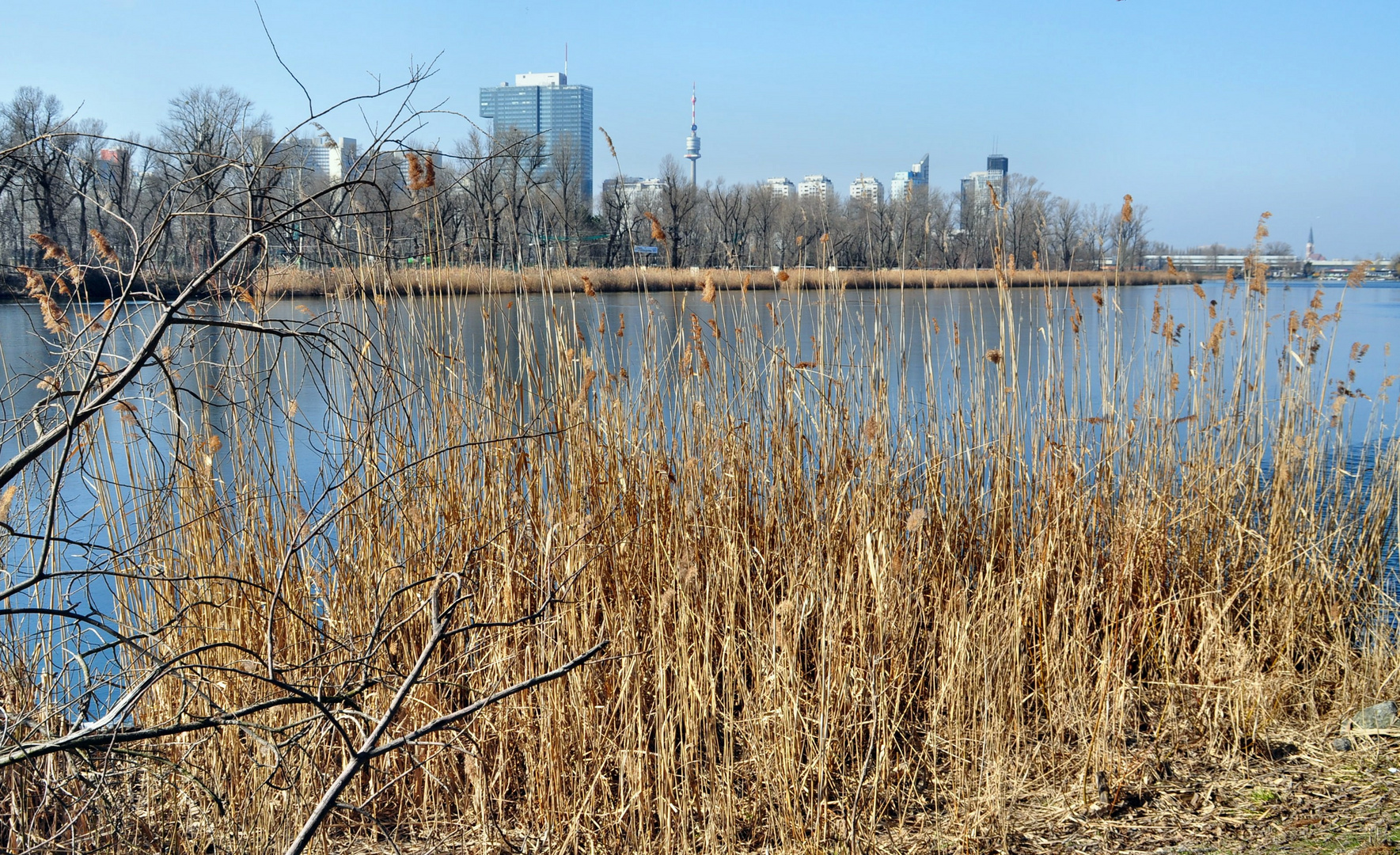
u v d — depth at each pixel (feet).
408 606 16.34
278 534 16.47
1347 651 19.33
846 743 16.39
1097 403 28.12
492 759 15.83
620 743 15.97
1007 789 15.53
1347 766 15.92
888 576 17.58
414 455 17.39
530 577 16.69
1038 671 18.54
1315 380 29.30
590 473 18.15
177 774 13.43
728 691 16.21
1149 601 20.11
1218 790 15.55
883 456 19.76
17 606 15.19
